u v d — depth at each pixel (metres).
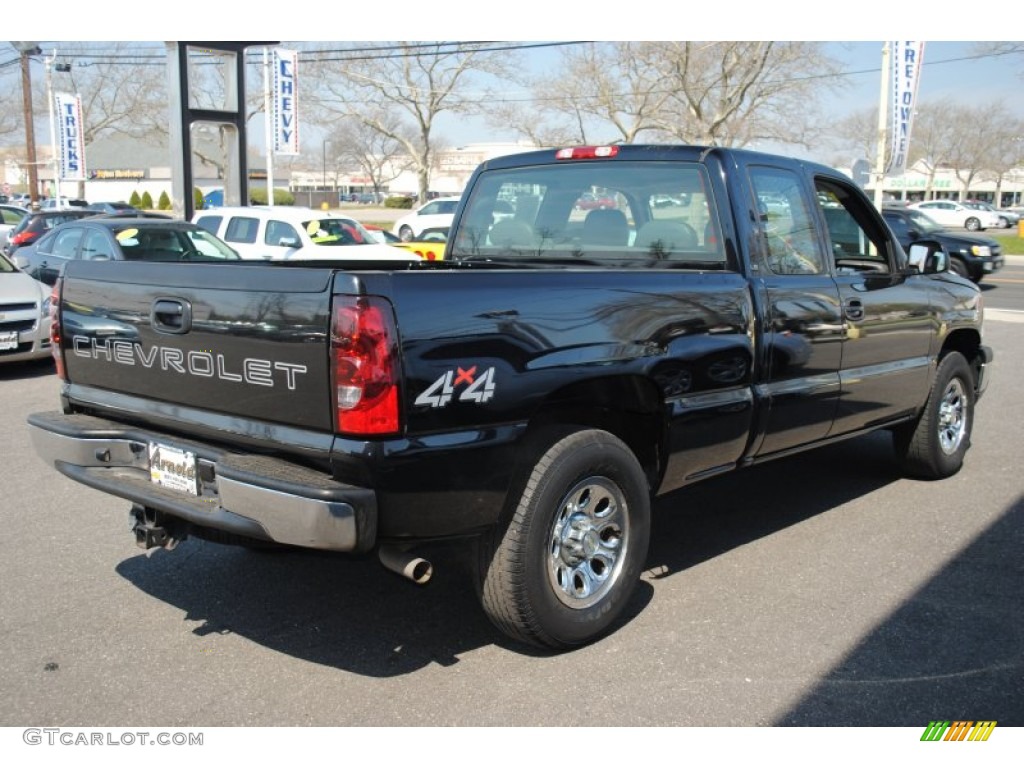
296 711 3.34
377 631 4.00
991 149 84.69
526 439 3.62
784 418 4.66
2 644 3.83
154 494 3.58
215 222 15.67
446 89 47.22
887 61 19.75
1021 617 4.16
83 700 3.40
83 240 12.16
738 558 4.88
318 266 4.86
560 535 3.69
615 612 3.90
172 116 19.11
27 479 6.21
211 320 3.43
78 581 4.49
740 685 3.54
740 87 40.22
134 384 3.82
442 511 3.27
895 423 5.84
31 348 9.93
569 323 3.57
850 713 3.35
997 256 20.25
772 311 4.51
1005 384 10.07
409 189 106.38
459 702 3.41
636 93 42.88
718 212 4.45
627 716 3.32
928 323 5.82
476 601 4.33
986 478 6.45
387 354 3.05
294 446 3.20
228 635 3.94
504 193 5.36
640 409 4.05
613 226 4.85
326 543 3.04
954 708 3.40
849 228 5.55
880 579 4.59
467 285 3.29
